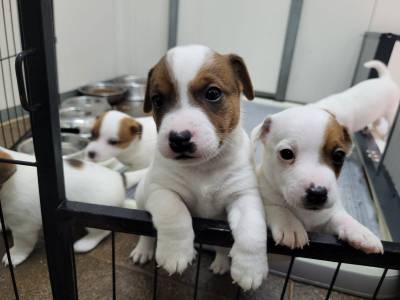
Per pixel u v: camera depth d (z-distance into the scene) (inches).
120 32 38.9
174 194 10.5
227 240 9.5
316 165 9.4
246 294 14.1
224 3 36.2
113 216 9.4
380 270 14.5
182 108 9.4
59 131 9.0
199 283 14.3
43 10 7.6
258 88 38.2
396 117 21.0
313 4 34.0
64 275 10.3
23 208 13.7
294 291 14.5
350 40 34.5
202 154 9.1
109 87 34.7
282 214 10.3
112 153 20.7
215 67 9.8
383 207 18.7
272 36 36.0
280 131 10.1
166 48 39.2
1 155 13.2
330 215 10.7
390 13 32.9
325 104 23.5
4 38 23.9
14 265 14.3
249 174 11.1
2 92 24.7
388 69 28.5
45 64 7.9
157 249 9.4
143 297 13.5
